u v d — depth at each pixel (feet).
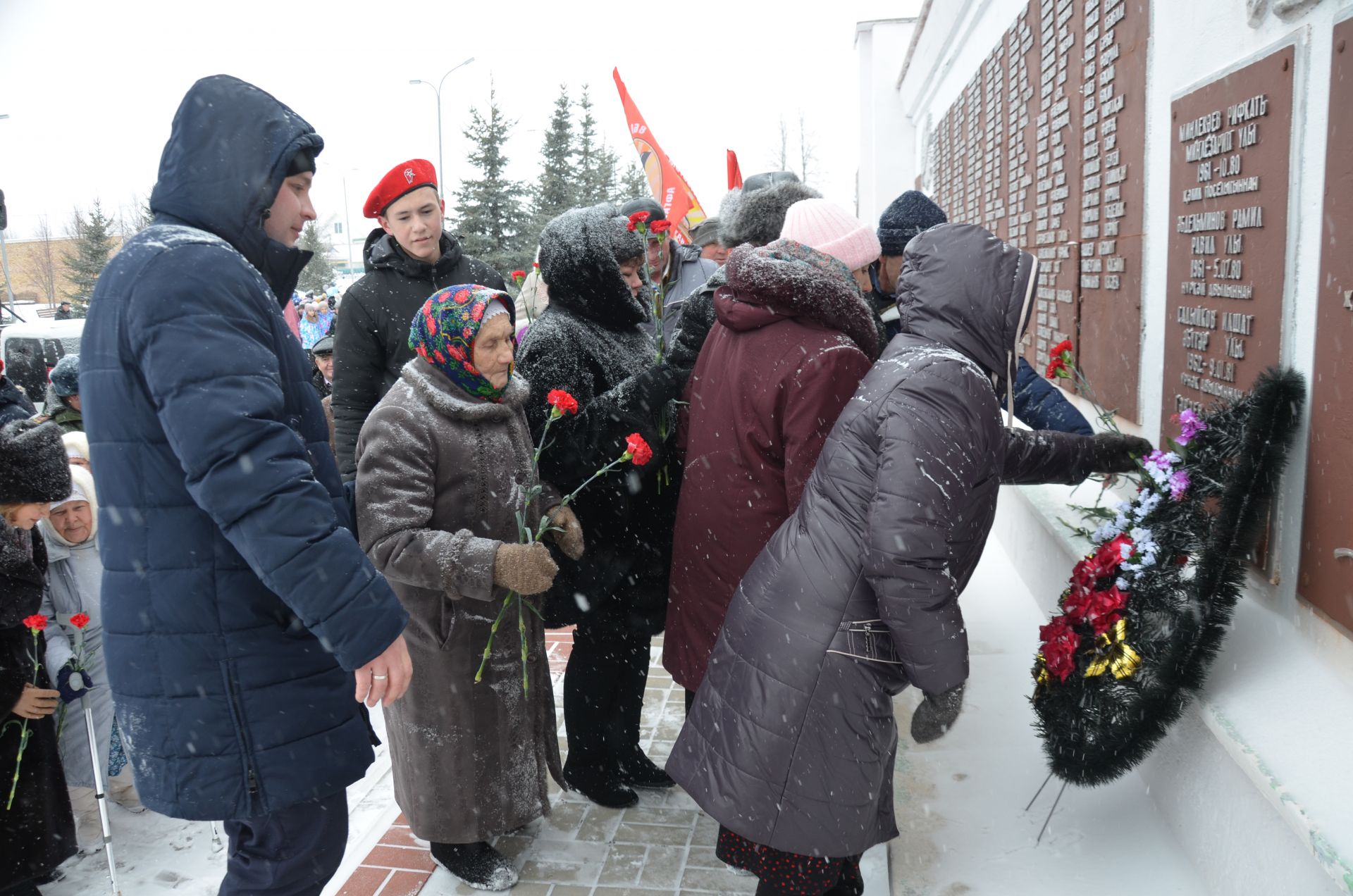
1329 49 6.63
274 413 5.94
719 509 8.27
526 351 9.64
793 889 7.30
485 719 8.66
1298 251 7.16
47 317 98.89
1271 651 7.53
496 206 76.74
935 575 6.39
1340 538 6.57
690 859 9.29
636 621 9.91
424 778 8.70
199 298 5.89
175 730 6.23
